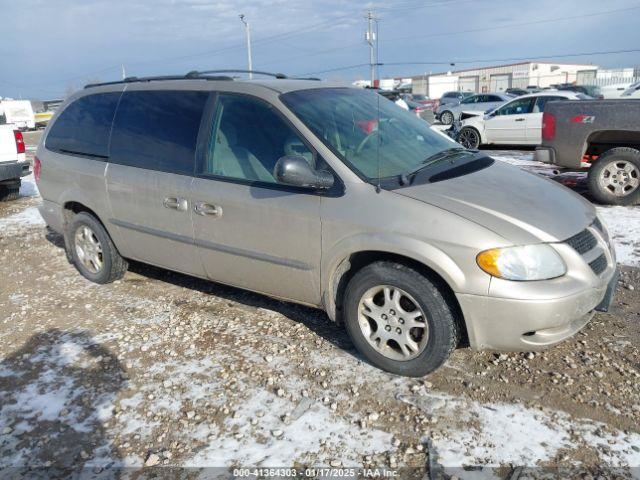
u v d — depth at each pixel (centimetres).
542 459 264
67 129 506
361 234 322
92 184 471
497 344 305
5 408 322
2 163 859
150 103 442
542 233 301
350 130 371
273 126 369
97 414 312
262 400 318
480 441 278
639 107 652
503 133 1379
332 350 370
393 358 333
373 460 269
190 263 423
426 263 302
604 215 660
